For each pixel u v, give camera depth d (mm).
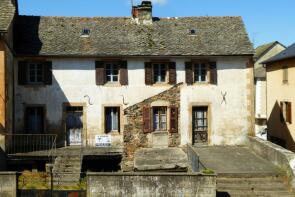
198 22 28844
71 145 25828
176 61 26312
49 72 25484
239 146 26672
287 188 18938
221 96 26672
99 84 25797
